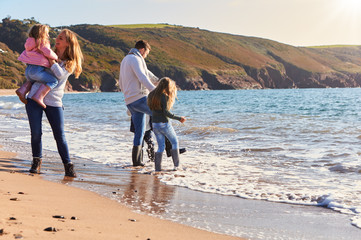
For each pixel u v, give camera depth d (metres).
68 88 151.75
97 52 187.62
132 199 3.86
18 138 9.64
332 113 21.48
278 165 6.40
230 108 27.75
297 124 13.44
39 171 5.27
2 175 4.61
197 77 190.75
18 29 191.25
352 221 3.26
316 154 7.33
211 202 3.91
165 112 5.92
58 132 5.14
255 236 2.77
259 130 11.75
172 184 4.87
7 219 2.44
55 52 5.18
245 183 4.96
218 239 2.63
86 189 4.25
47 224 2.46
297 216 3.42
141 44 6.55
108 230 2.53
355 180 5.13
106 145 9.00
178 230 2.77
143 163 6.46
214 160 6.97
